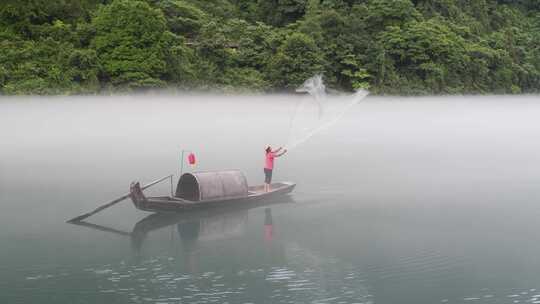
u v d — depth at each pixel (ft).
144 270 57.67
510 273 57.06
